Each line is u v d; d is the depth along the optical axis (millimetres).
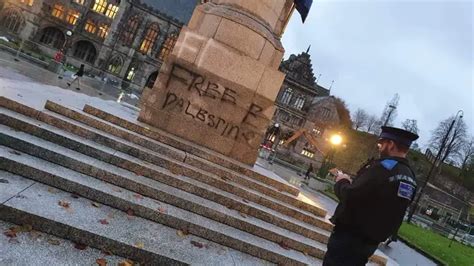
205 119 8711
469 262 23031
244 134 8938
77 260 3869
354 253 3715
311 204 8008
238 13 9086
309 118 73062
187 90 8633
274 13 9633
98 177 5648
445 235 41781
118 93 43750
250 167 8773
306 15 10414
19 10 63469
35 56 46094
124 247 4293
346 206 3756
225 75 8719
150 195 5812
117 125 7527
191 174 6879
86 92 28047
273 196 7754
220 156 8188
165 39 68750
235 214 6320
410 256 17406
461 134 72250
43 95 9250
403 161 3697
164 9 70438
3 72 18391
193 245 5082
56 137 5984
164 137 7664
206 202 6301
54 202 4586
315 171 69250
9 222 4023
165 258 4414
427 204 62281
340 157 71125
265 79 8875
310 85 74062
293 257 5875
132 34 67250
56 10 64938
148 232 4875
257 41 9016
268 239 6281
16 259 3475
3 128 5633
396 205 3566
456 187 68000
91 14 66000
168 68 8586
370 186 3580
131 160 6305
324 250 6527
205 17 9203
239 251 5625
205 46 8648
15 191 4453
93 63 66625
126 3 66000
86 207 4840
